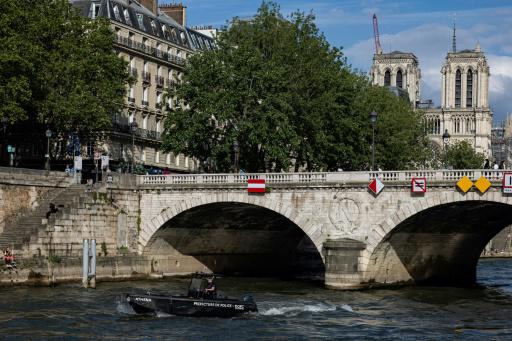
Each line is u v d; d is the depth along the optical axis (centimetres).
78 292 6975
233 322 5853
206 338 5262
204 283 6138
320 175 7819
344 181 7719
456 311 6694
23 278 7206
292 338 5328
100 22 9494
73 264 7619
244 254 9850
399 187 7525
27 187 7844
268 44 10306
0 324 5434
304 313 6300
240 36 10331
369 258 7675
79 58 8962
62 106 8594
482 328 5894
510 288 8850
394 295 7544
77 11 9538
